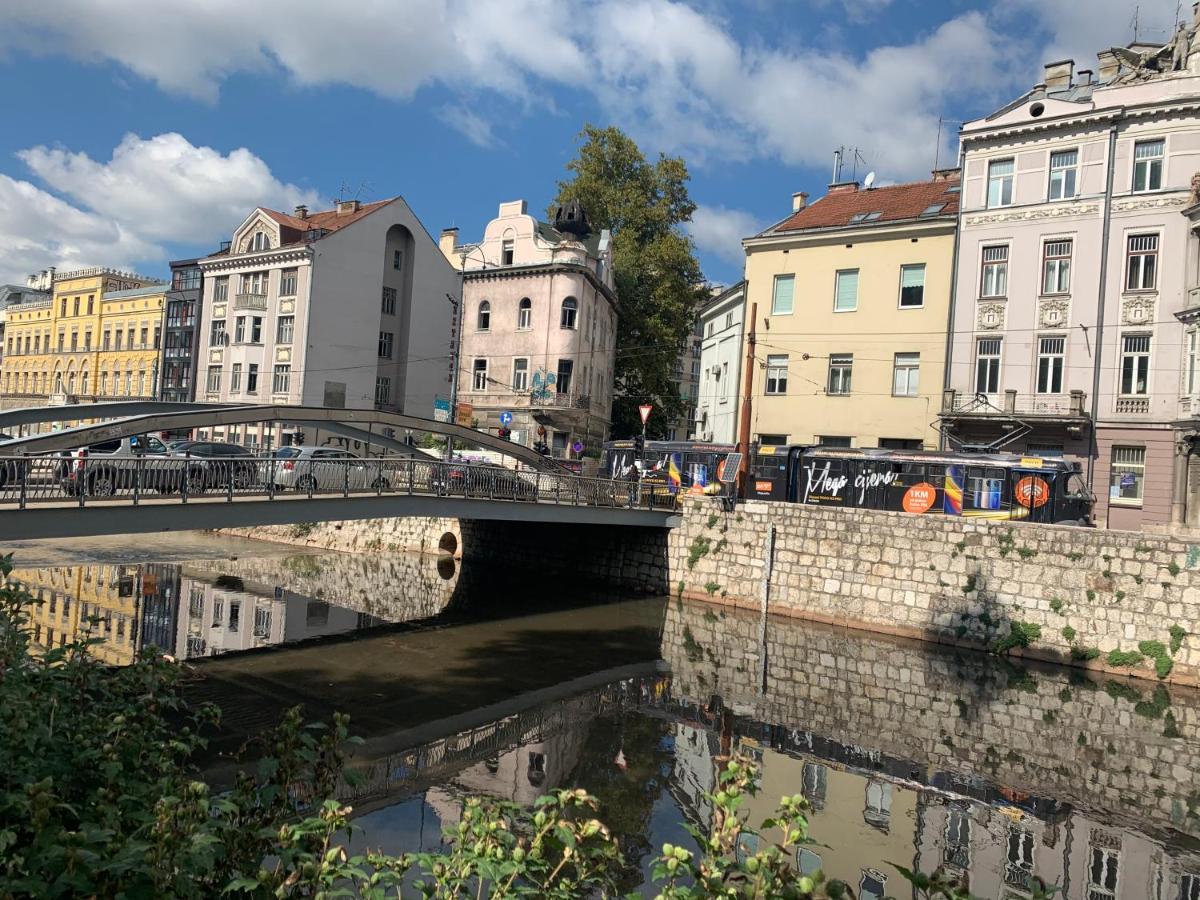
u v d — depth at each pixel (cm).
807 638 2183
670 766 1235
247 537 3622
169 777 481
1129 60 2870
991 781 1282
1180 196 2544
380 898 396
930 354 2964
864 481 2516
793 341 3234
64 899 387
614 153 4644
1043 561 2038
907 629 2206
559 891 427
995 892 912
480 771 1159
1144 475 2550
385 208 4625
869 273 3095
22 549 2920
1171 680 1833
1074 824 1128
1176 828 1125
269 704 1383
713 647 2069
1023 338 2784
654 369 4738
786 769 1280
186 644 1766
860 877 923
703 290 4866
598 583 2867
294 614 2155
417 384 4784
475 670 1733
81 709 646
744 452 2616
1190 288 2469
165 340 5256
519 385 4119
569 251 4056
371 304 4572
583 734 1367
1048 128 2759
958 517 2194
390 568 2992
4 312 7125
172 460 1534
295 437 4231
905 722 1562
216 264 4675
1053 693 1775
